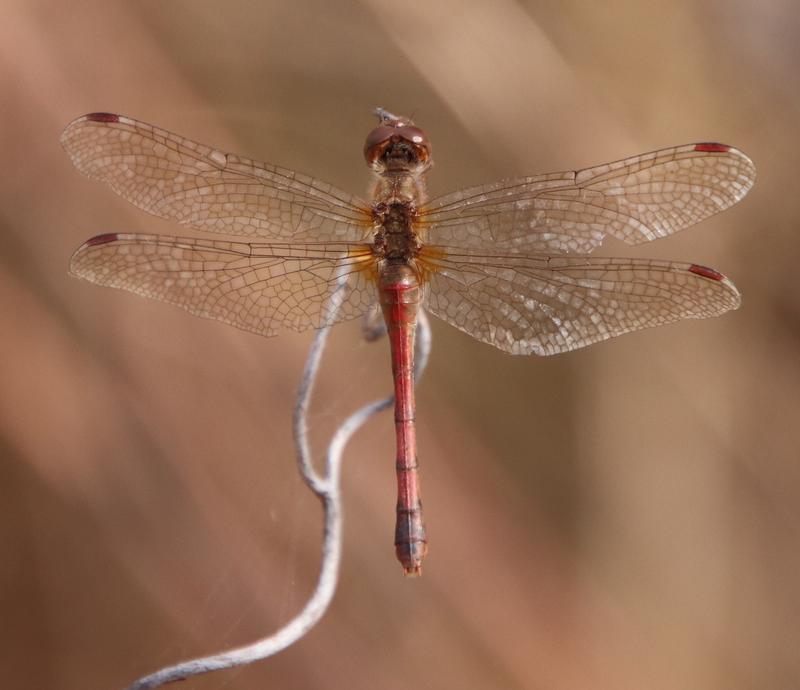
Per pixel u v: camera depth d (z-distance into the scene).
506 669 0.88
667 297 0.84
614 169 0.84
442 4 0.88
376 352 0.88
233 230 0.84
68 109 0.88
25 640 0.88
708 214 0.84
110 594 0.88
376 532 0.88
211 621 0.88
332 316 0.84
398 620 0.88
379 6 0.88
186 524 0.88
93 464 0.87
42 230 0.87
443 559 0.88
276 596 0.88
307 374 0.84
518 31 0.88
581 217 0.84
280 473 0.88
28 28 0.87
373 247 0.84
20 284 0.87
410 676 0.88
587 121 0.88
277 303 0.84
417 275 0.84
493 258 0.84
